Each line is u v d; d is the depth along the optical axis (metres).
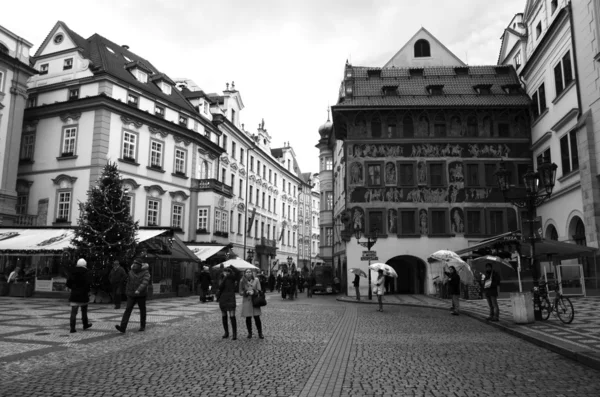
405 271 39.50
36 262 31.42
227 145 51.34
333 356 9.58
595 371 8.20
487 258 16.89
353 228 34.56
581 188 26.62
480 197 34.53
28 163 36.88
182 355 9.55
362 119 35.84
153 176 38.38
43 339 11.43
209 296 25.91
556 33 30.30
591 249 23.48
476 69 39.56
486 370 8.28
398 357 9.52
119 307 20.05
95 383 7.21
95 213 23.03
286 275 31.38
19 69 34.91
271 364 8.71
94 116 34.78
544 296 15.34
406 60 41.72
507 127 35.59
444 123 35.47
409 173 35.06
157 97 39.28
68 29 38.47
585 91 26.55
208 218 42.50
